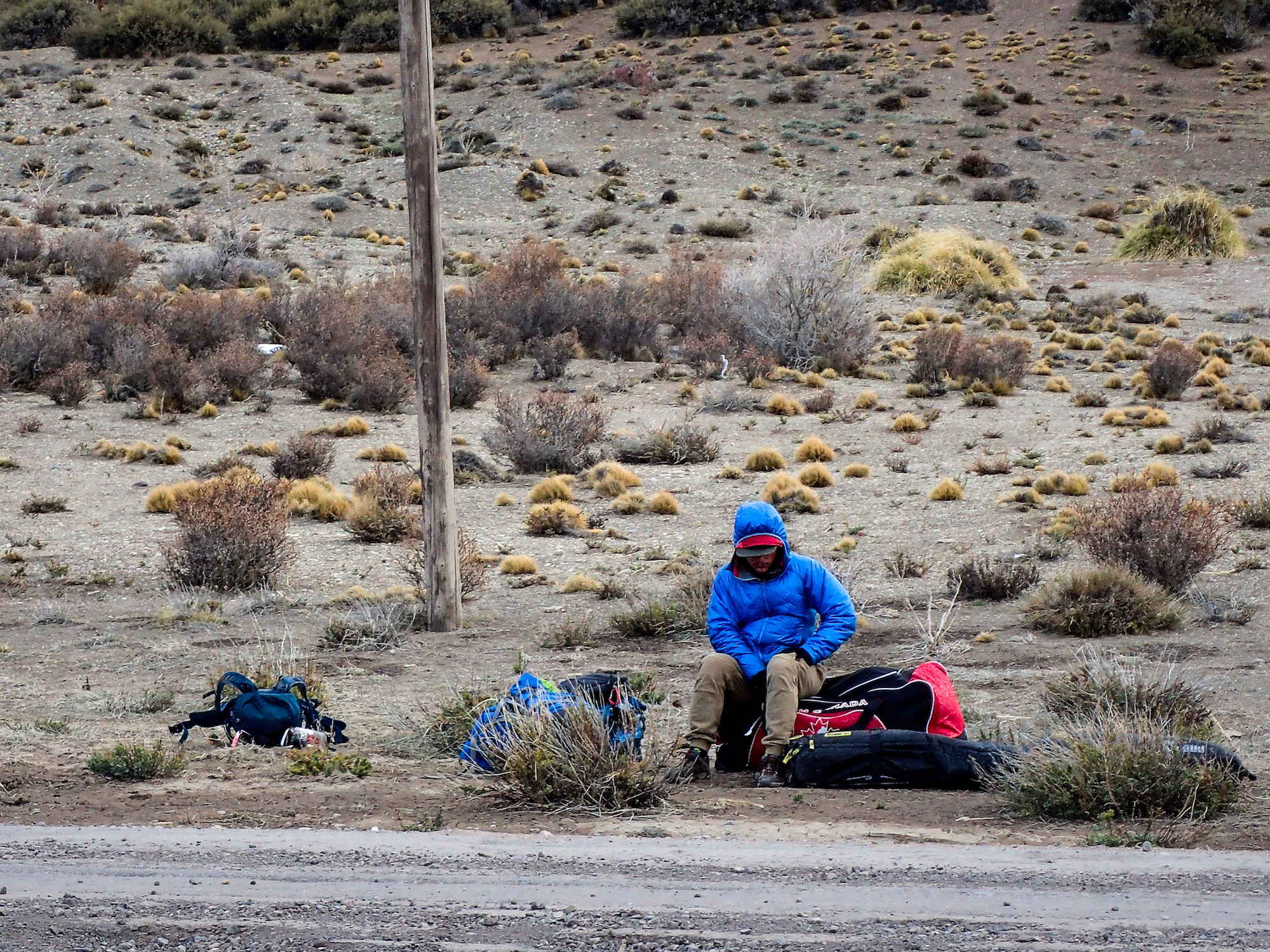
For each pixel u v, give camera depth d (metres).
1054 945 12.16
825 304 93.62
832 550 45.22
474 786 19.47
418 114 33.34
